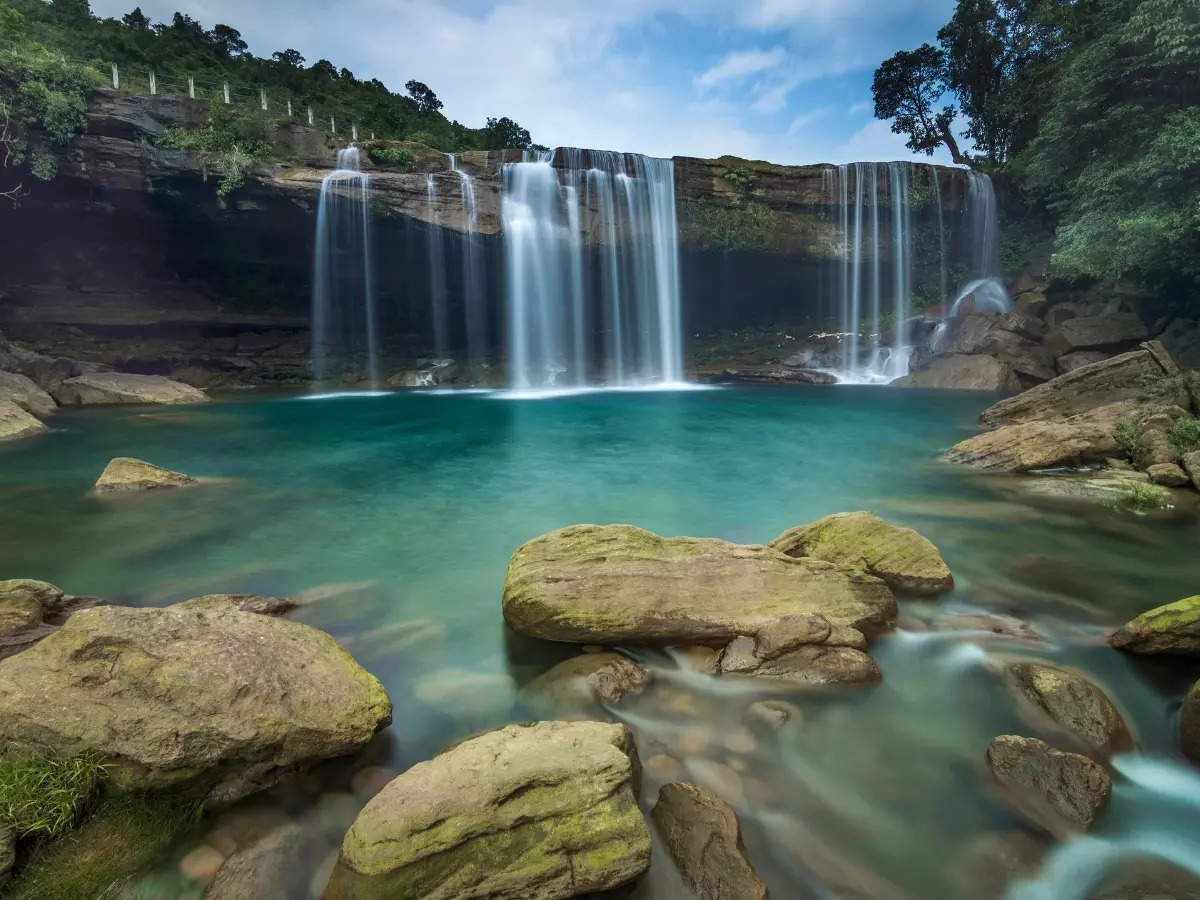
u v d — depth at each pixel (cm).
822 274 3534
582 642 537
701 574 574
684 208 3194
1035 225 3488
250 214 2586
